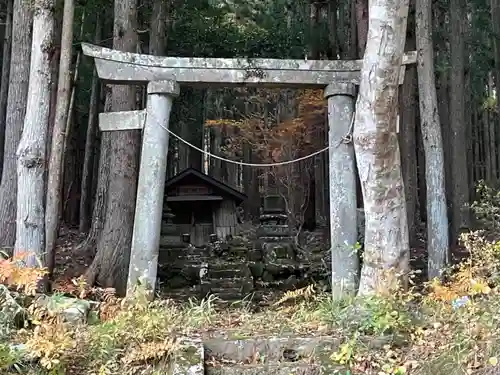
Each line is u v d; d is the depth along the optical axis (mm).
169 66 5855
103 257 8320
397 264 4641
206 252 11977
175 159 21125
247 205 18609
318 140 13953
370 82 4535
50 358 3574
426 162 7652
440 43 14945
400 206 4719
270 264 10406
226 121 15523
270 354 4156
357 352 3928
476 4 15367
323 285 8820
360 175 4738
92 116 14609
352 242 5715
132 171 8641
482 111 21719
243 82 5945
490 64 16422
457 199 11039
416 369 3637
